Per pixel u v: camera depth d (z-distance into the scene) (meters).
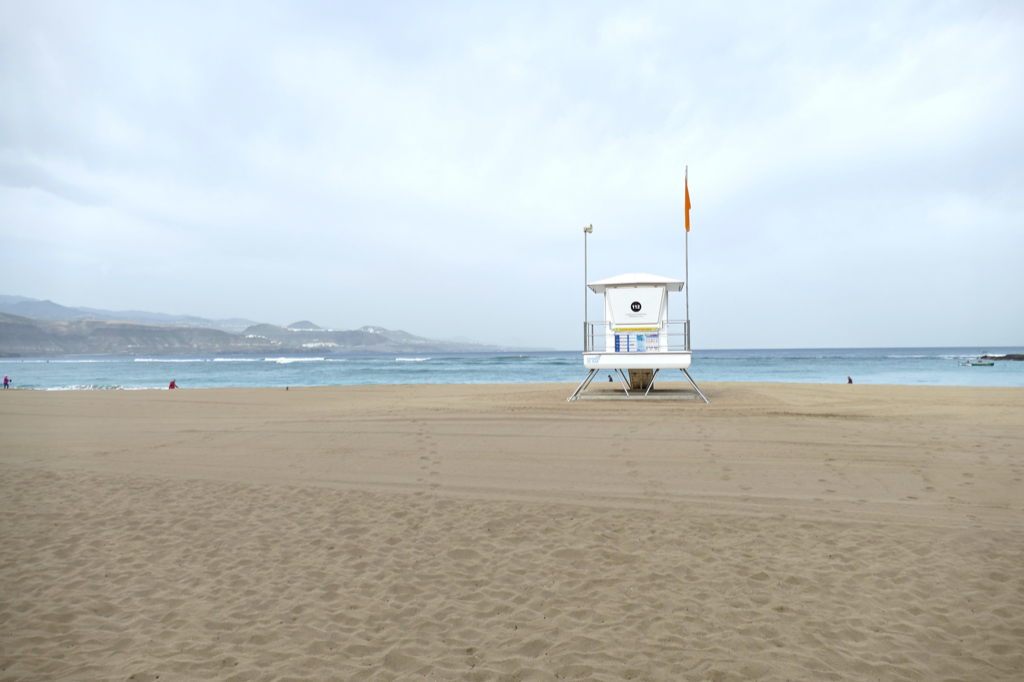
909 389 21.61
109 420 14.84
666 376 48.00
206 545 5.73
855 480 7.77
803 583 4.67
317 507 7.04
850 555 5.21
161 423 14.03
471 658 3.65
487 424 12.73
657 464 8.88
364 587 4.75
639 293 18.95
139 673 3.47
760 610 4.23
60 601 4.48
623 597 4.50
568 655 3.66
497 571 5.05
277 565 5.21
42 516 6.68
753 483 7.75
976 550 5.27
